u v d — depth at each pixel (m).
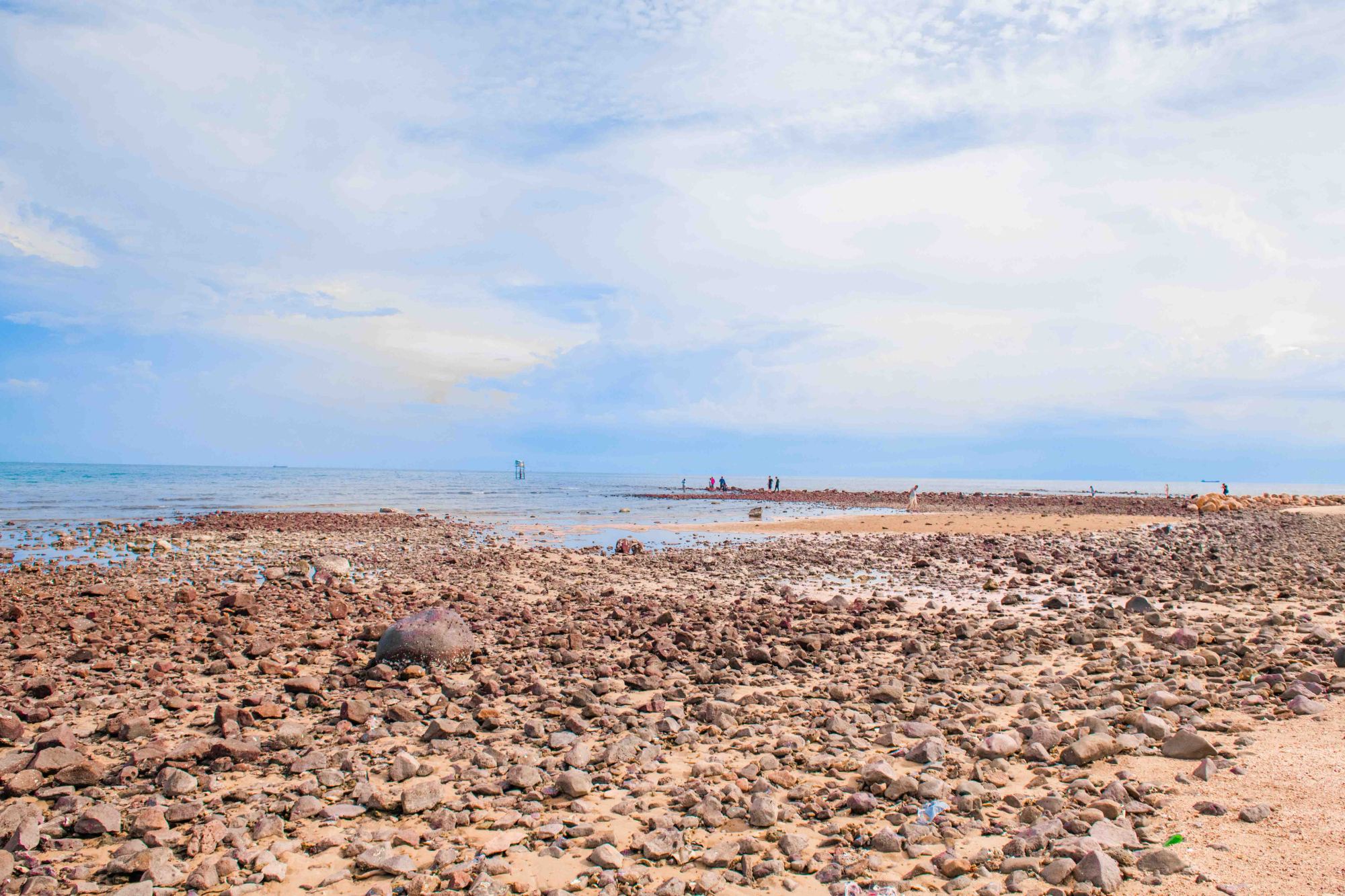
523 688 11.09
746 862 5.63
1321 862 5.21
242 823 6.58
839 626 15.73
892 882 5.38
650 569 26.23
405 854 5.94
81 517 46.84
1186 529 42.97
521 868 5.72
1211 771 7.05
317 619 16.55
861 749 8.34
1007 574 25.05
